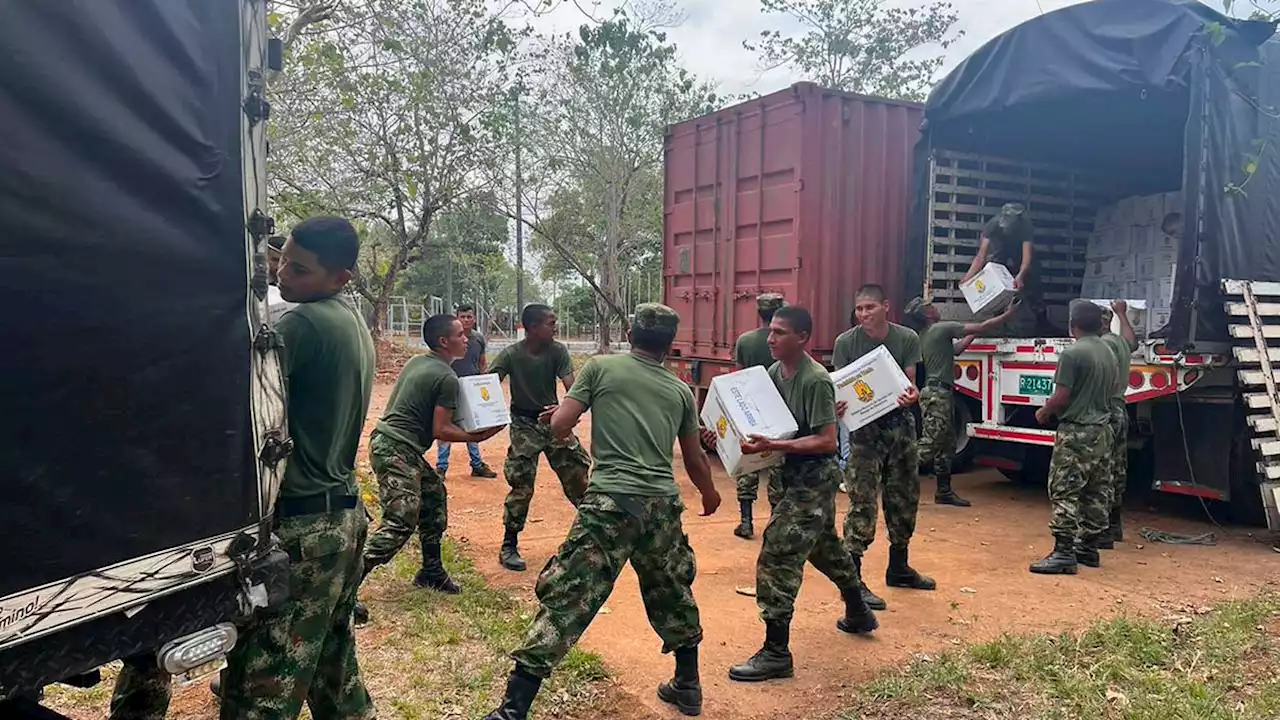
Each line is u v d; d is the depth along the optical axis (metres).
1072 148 8.95
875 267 8.23
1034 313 8.25
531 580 5.10
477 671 3.73
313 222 2.48
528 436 5.32
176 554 1.74
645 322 3.37
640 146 22.84
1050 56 6.75
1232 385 6.39
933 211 7.98
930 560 5.63
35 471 1.48
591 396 3.32
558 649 3.02
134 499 1.65
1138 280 8.90
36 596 1.48
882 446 4.79
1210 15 5.87
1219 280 6.02
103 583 1.59
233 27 1.86
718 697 3.60
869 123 8.17
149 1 1.66
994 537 6.27
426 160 14.63
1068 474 5.41
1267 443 6.05
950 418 7.16
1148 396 6.30
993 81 7.15
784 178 8.02
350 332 2.50
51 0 1.49
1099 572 5.42
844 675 3.82
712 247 8.92
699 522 6.67
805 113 7.81
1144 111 7.84
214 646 1.83
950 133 8.01
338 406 2.45
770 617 3.75
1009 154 8.64
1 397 1.43
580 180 23.53
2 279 1.43
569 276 42.59
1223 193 6.01
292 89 8.74
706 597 4.88
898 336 5.13
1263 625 4.45
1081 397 5.42
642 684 3.71
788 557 3.74
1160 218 8.80
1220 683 3.71
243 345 1.89
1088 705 3.48
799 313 3.79
